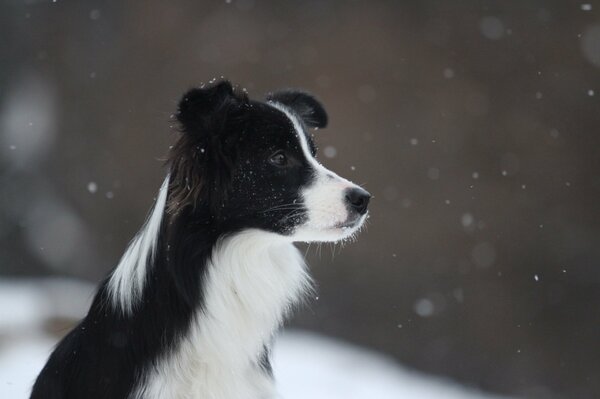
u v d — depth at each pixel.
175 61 19.30
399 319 17.14
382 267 17.39
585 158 17.06
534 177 17.25
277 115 5.10
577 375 16.27
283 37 18.69
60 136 19.98
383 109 18.02
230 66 18.86
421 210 17.53
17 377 7.30
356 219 5.11
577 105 17.11
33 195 19.88
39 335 9.27
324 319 17.05
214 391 4.86
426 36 17.97
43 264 19.42
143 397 4.68
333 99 18.22
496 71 17.59
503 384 16.50
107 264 19.09
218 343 4.87
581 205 17.06
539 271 17.03
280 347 11.23
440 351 16.91
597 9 16.95
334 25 18.47
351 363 11.16
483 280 17.16
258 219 5.00
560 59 17.23
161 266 4.82
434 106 17.81
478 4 17.72
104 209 19.44
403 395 9.84
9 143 20.11
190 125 4.79
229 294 4.95
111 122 19.62
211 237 4.90
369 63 18.19
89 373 4.77
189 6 19.23
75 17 19.88
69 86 19.98
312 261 17.22
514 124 17.39
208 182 4.84
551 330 16.81
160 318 4.77
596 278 16.78
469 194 17.44
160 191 4.97
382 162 17.83
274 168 5.03
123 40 19.66
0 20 19.98
